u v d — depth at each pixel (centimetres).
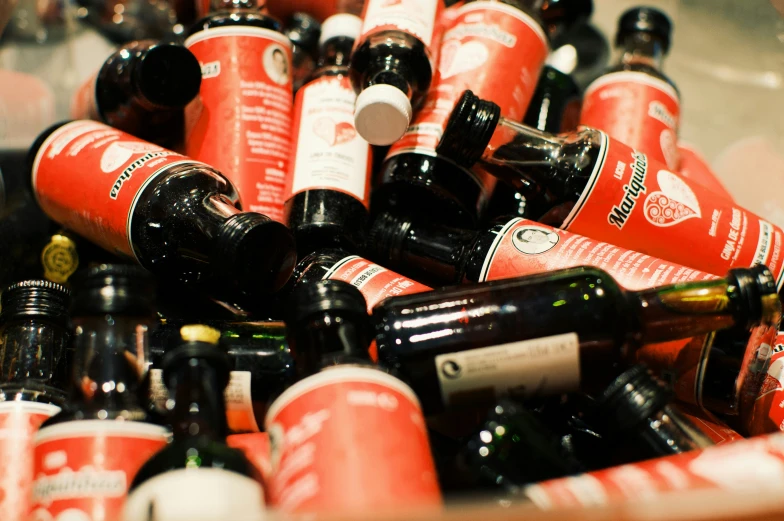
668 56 114
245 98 77
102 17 110
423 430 47
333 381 47
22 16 105
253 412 59
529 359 54
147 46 77
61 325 64
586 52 111
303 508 43
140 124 78
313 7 97
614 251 65
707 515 38
